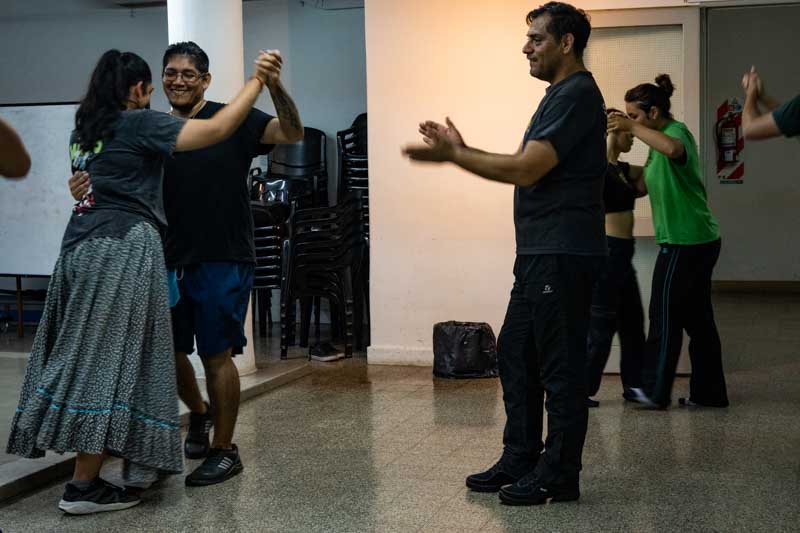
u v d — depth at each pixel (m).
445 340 6.21
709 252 5.10
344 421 5.03
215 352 3.97
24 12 9.58
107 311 3.46
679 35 6.14
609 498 3.66
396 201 6.66
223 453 4.00
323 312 9.09
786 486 3.79
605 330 5.25
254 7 9.16
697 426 4.82
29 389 3.58
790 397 5.50
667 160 5.03
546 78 3.66
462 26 6.49
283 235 7.66
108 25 9.45
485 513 3.51
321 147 8.93
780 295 10.93
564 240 3.51
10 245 7.83
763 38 11.22
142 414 3.53
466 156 3.26
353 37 9.01
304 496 3.74
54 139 7.63
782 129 2.83
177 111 4.05
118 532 3.37
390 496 3.73
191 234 3.95
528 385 3.76
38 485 3.92
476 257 6.60
